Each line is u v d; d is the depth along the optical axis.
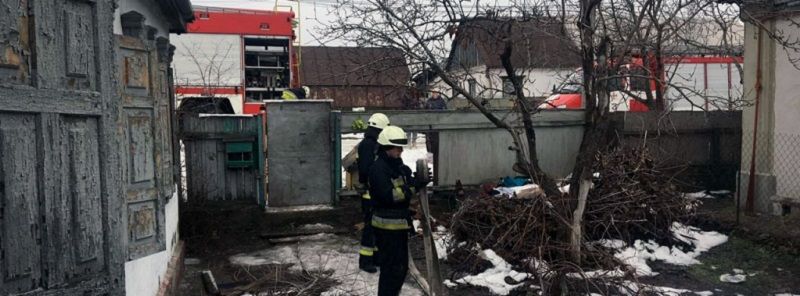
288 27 15.26
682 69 15.22
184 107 13.04
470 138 9.73
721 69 15.43
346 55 7.50
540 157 10.21
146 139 3.68
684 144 10.27
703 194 10.05
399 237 4.81
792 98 7.82
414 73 6.87
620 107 13.92
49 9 2.40
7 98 2.16
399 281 4.85
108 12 2.79
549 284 5.35
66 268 2.47
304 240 7.82
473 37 6.58
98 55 2.71
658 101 10.22
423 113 9.47
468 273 6.18
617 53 7.88
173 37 14.69
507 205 6.62
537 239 6.02
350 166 9.49
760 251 6.88
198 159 9.02
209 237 7.86
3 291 2.16
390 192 4.73
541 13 6.63
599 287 5.38
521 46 7.20
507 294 5.60
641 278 6.03
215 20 14.84
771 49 8.10
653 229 7.13
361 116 9.31
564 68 8.52
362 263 6.22
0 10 2.14
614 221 6.74
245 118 9.07
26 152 2.27
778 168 8.05
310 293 5.50
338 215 8.84
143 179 3.62
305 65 15.48
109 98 2.79
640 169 7.31
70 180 2.51
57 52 2.45
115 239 2.80
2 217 2.15
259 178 8.91
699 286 5.85
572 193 6.22
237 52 14.98
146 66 3.72
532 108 6.92
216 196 9.10
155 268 4.75
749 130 8.45
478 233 6.53
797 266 6.36
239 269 6.58
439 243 7.09
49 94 2.38
